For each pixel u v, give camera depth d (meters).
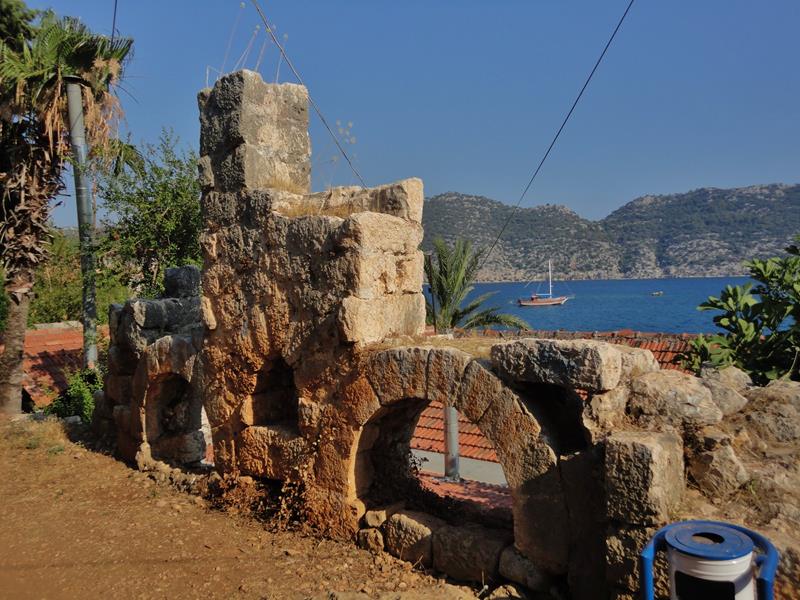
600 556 4.84
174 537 7.12
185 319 10.76
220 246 7.94
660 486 4.28
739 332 7.50
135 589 6.00
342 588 5.61
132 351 10.22
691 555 3.14
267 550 6.58
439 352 5.80
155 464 9.57
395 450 7.05
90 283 15.96
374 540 6.23
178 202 16.06
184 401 9.83
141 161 16.95
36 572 6.48
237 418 7.86
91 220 16.12
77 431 12.31
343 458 6.52
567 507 5.04
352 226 6.39
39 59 15.47
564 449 5.26
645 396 4.93
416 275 7.10
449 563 5.70
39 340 20.80
